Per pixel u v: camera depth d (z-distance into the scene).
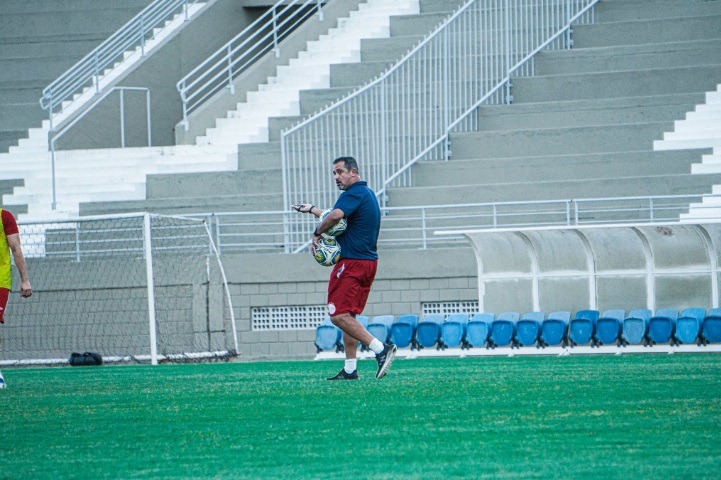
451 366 29.27
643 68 53.34
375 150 47.78
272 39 67.69
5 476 13.43
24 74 67.81
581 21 56.75
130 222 48.53
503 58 53.22
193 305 43.53
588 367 27.42
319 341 37.62
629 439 14.77
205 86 58.28
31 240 49.53
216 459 14.23
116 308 44.38
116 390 24.27
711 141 47.34
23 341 45.31
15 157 58.72
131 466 13.89
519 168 48.38
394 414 17.88
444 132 50.34
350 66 58.38
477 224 47.31
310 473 13.02
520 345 35.94
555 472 12.61
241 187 51.78
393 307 42.19
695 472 12.41
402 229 43.62
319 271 43.03
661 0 56.44
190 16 64.38
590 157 47.94
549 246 37.84
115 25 69.06
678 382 22.27
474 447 14.47
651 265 36.66
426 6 62.34
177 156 55.22
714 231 35.81
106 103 60.06
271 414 18.47
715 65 51.69
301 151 47.00
